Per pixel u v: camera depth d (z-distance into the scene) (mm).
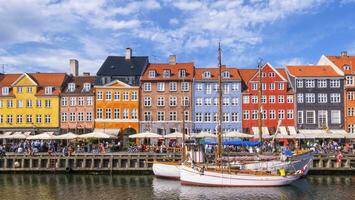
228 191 42438
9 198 39969
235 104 75812
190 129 75438
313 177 51250
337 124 74375
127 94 76438
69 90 77062
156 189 43719
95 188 44562
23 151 59250
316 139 70375
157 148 59406
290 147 64188
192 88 76250
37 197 40312
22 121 76312
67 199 39281
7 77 80438
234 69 78438
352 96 75062
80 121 75938
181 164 47844
